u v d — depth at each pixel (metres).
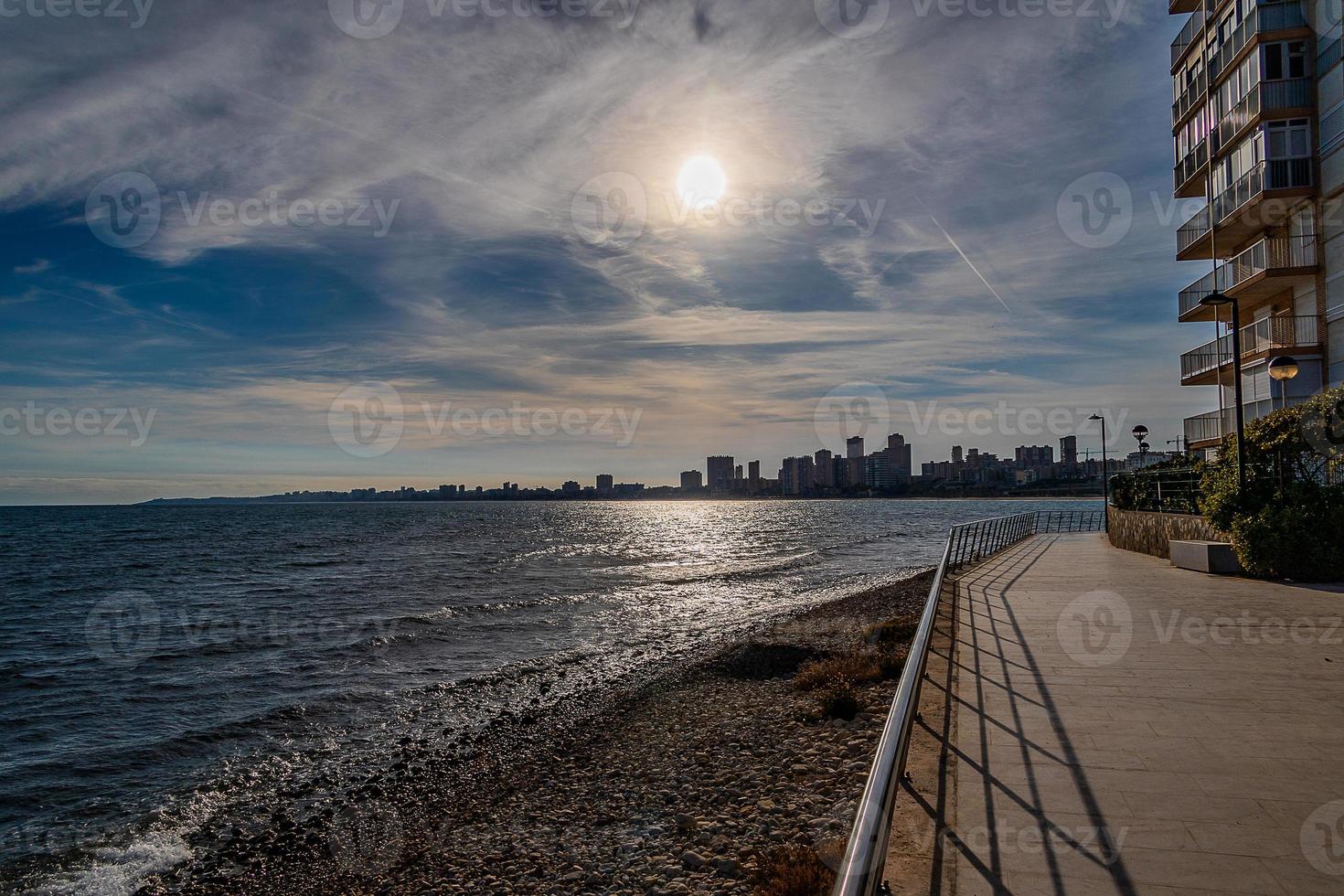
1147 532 23.61
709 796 8.73
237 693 16.23
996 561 21.59
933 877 4.25
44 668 19.14
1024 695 7.72
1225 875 4.14
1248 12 25.55
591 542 67.19
